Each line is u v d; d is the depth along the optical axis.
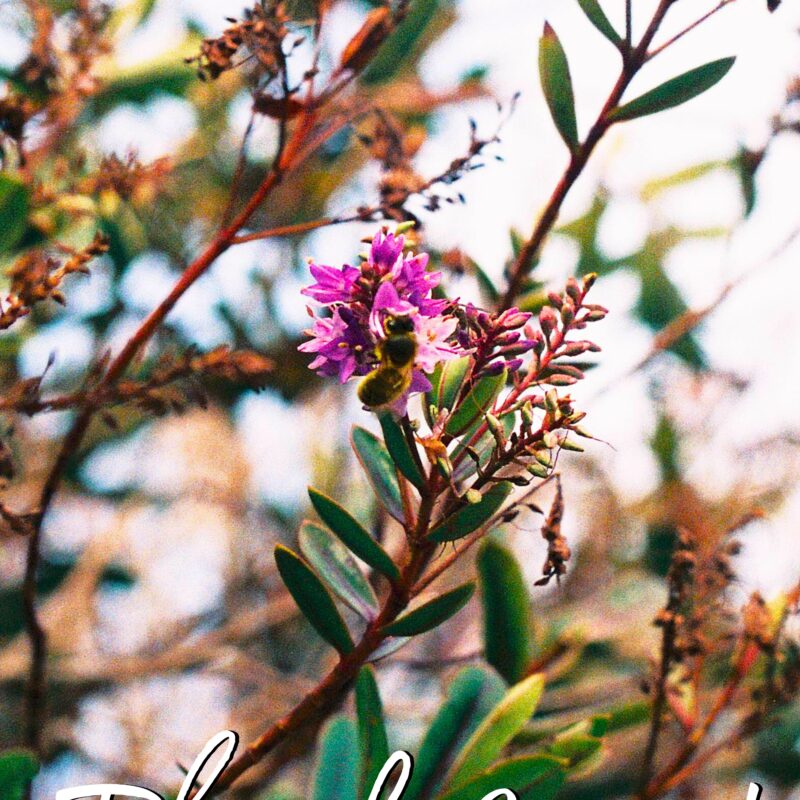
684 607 0.55
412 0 0.60
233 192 0.55
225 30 0.54
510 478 0.47
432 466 0.48
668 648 0.55
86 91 0.59
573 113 0.54
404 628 0.48
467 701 0.55
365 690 0.53
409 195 0.55
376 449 0.51
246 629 0.77
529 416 0.47
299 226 0.55
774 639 0.56
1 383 0.72
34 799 0.56
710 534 0.73
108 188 0.58
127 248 0.75
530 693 0.54
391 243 0.48
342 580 0.51
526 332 0.48
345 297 0.48
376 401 0.47
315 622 0.49
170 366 0.53
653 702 0.56
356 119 0.60
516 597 0.59
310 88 0.55
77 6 0.59
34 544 0.54
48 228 0.60
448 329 0.47
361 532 0.48
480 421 0.49
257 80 0.55
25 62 0.59
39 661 0.55
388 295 0.47
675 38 0.52
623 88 0.53
